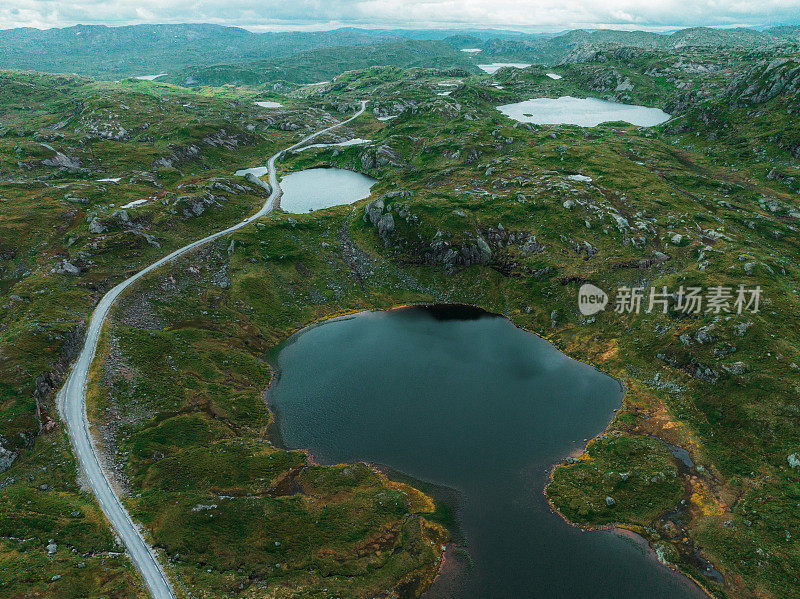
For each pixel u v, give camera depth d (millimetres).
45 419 75938
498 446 78375
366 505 68062
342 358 103875
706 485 69500
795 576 56406
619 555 60750
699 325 93188
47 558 54500
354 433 82000
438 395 90750
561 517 66250
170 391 88188
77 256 122250
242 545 60500
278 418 86250
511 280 127062
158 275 122750
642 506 67250
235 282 127062
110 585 52562
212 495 67500
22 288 108500
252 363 101438
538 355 103625
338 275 137750
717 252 112438
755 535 61500
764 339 85438
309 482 71875
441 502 68625
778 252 121688
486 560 60219
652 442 77500
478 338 110625
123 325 102188
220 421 83938
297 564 58938
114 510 63062
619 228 131875
